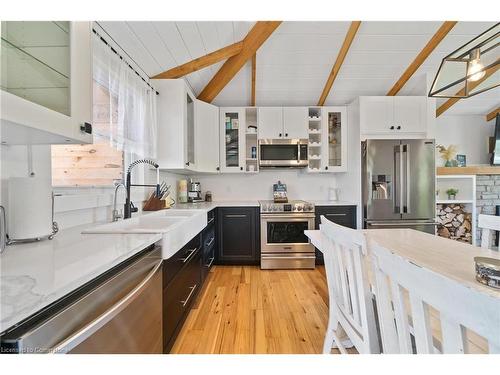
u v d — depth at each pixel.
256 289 2.93
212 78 3.69
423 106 3.75
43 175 1.50
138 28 2.16
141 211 2.65
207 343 1.93
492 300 0.43
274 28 3.04
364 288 1.12
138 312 1.20
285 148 4.03
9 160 1.30
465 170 4.29
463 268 1.17
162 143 2.93
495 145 4.43
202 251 2.88
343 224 3.74
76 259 0.98
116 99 2.10
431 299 0.55
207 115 3.79
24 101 0.89
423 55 3.48
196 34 2.64
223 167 4.04
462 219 4.32
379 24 3.12
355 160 3.76
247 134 4.12
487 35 3.03
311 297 2.72
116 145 2.08
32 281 0.77
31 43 0.99
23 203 1.23
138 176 2.81
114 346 0.99
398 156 3.50
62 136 1.09
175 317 1.83
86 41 1.21
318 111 4.18
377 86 3.99
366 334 1.11
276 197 4.12
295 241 3.69
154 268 1.39
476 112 4.57
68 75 1.12
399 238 1.83
